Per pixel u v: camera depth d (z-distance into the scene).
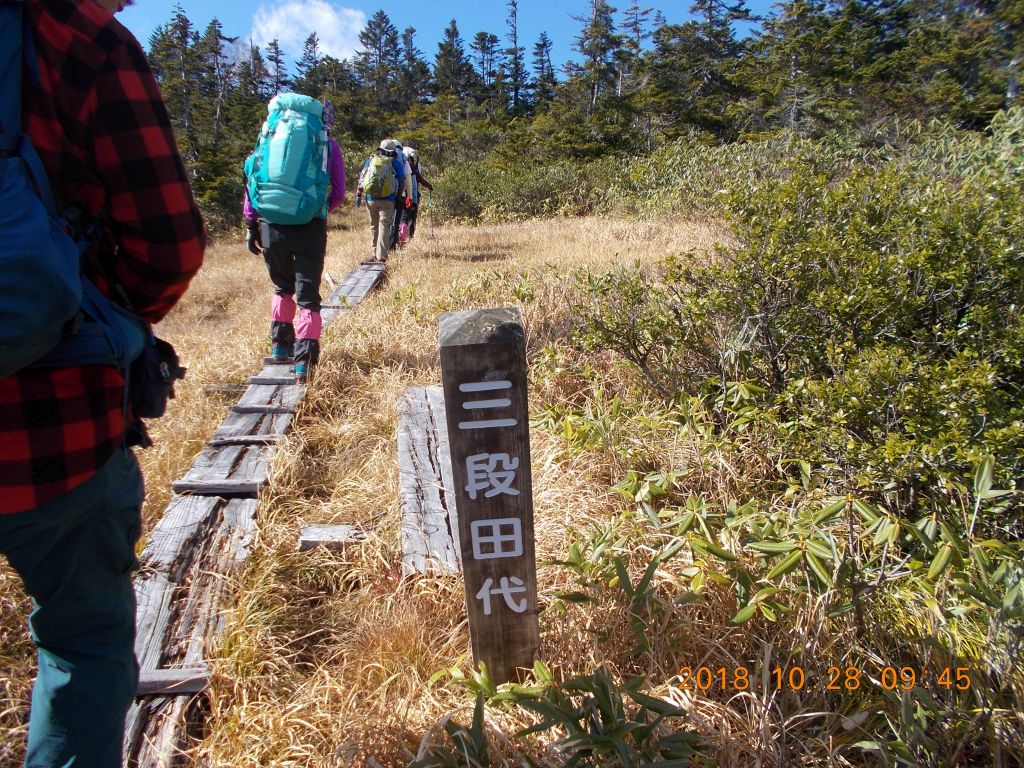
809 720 2.04
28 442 1.37
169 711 2.20
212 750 2.04
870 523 2.23
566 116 36.72
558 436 3.69
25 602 2.59
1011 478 2.62
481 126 42.22
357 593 2.82
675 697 2.07
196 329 7.80
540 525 2.94
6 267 1.22
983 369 2.81
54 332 1.30
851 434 2.99
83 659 1.59
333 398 4.70
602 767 1.81
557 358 4.53
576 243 9.78
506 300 5.96
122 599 1.65
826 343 3.58
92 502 1.47
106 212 1.49
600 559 2.45
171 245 1.51
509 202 16.39
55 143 1.39
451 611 2.56
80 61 1.37
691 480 3.30
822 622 2.13
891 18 44.53
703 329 4.01
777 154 11.85
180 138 29.27
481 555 2.06
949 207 3.73
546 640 2.33
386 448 3.97
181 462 3.83
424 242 11.32
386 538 3.08
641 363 4.14
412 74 82.38
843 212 3.99
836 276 3.65
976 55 29.42
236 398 4.78
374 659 2.35
